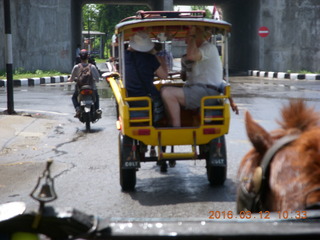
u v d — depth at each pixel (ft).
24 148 30.89
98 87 79.10
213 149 21.79
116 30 22.63
